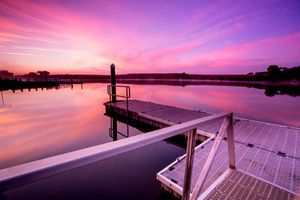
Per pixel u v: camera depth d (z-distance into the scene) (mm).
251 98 25172
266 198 2125
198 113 10594
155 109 12133
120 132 10297
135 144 802
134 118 11609
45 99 23625
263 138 5754
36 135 9305
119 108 13211
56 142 8391
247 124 7555
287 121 11734
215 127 7469
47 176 563
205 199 2100
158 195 4242
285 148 4918
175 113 10703
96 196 4273
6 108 17250
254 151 4730
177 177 3688
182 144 8258
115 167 5781
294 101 21875
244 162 4129
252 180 2402
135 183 4832
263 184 2332
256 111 15516
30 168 534
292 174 3633
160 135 935
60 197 4227
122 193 4371
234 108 17141
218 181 2387
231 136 2402
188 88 47188
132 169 5645
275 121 11750
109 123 12227
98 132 10086
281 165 3984
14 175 499
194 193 1750
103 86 52750
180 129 1094
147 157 6656
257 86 50844
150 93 33406
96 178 5066
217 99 24250
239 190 2236
